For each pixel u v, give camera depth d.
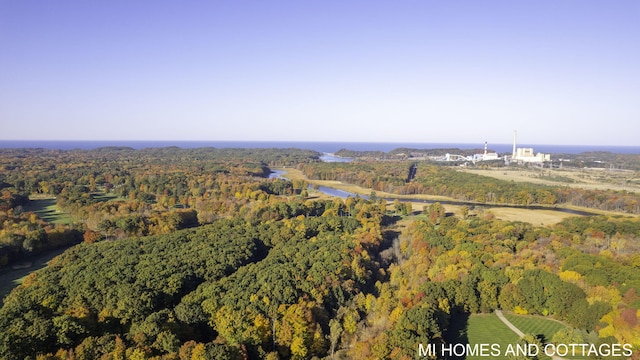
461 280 134.00
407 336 97.81
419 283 138.88
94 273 135.50
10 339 91.50
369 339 103.19
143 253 162.12
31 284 134.25
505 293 126.38
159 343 95.12
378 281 150.88
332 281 137.00
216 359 89.88
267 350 106.00
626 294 111.94
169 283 128.12
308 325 111.88
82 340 98.75
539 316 123.31
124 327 109.06
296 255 163.12
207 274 142.00
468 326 118.06
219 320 109.06
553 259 149.12
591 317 108.94
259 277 135.12
